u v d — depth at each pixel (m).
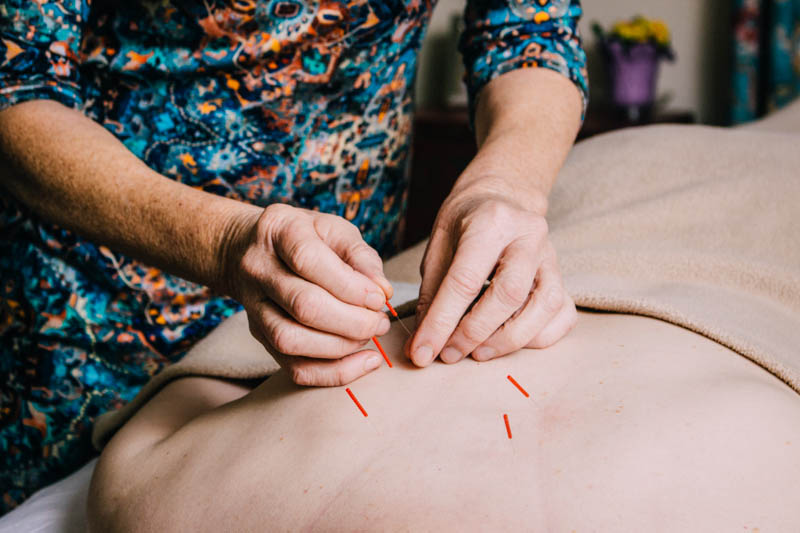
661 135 1.19
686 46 3.14
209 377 0.87
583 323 0.76
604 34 2.92
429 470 0.56
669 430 0.56
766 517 0.50
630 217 1.01
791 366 0.68
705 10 3.08
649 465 0.53
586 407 0.61
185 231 0.72
